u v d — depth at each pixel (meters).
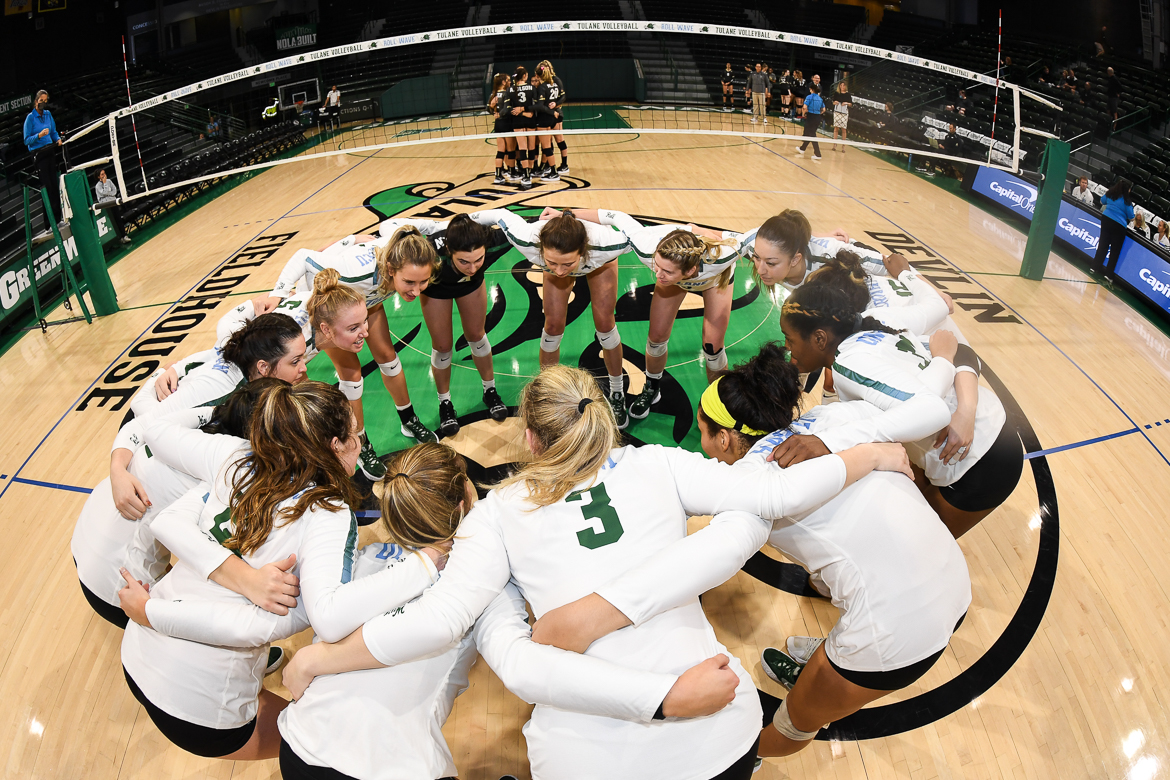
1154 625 3.11
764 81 13.56
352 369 3.60
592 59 15.70
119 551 2.66
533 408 1.92
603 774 1.73
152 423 2.42
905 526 2.12
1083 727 2.72
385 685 1.88
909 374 2.33
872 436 2.15
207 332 5.52
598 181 9.03
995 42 16.50
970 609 3.17
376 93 15.59
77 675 2.98
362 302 3.03
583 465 1.86
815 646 2.93
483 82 15.67
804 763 2.62
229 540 2.04
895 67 16.83
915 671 2.17
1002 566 3.39
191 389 2.66
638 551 1.81
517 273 6.25
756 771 2.59
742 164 9.95
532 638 1.78
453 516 1.97
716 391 2.27
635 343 5.18
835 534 2.12
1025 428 4.27
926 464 2.84
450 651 2.02
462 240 3.43
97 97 14.73
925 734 2.71
